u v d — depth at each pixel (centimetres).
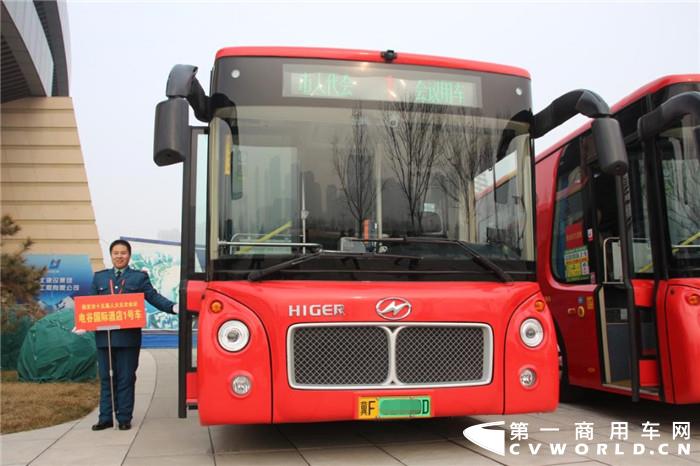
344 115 540
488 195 550
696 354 559
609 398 834
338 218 519
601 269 714
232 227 507
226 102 529
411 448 545
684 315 569
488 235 542
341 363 484
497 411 502
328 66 546
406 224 527
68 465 505
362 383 484
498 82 576
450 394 492
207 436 611
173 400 861
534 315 526
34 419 699
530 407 511
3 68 2350
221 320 482
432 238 522
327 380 482
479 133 560
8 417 709
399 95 552
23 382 989
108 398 659
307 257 499
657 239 602
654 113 589
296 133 531
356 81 548
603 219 714
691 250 580
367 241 515
